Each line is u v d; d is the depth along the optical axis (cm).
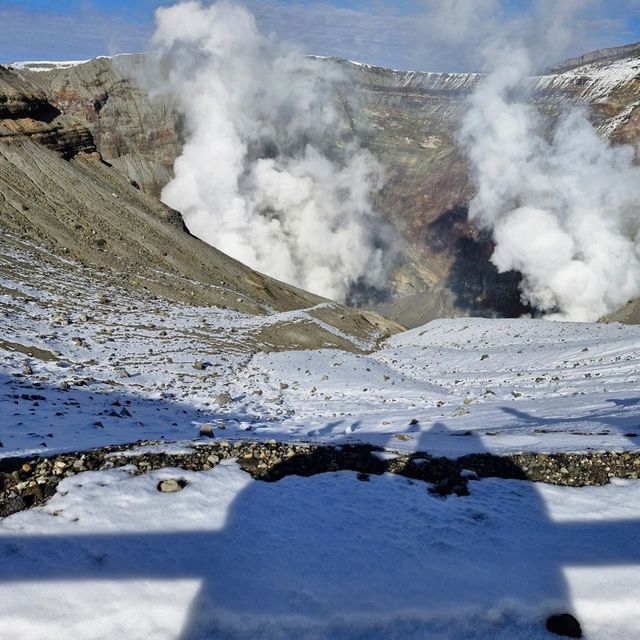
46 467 812
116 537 641
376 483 844
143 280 4138
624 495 792
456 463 930
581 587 575
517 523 714
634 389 1688
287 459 919
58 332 2369
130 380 1919
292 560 617
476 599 559
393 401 2022
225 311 4191
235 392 2038
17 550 604
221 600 541
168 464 866
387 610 542
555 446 1002
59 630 493
